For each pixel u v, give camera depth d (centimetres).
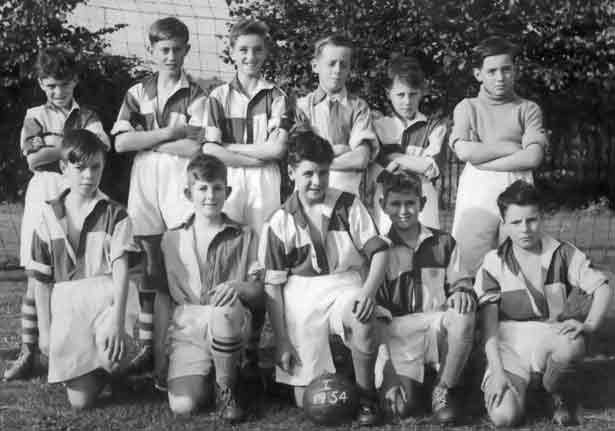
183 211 518
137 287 477
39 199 509
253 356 466
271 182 521
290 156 440
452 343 414
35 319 490
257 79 535
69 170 446
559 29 1009
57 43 859
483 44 518
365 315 405
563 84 1105
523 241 430
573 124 1202
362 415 411
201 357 432
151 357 473
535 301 433
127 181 904
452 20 838
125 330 443
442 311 444
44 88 523
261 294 437
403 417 425
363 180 582
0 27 825
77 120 522
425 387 465
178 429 402
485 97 524
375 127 558
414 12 838
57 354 424
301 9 891
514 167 503
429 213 539
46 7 820
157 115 534
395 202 445
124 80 921
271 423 414
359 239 444
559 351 412
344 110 537
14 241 1061
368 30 870
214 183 441
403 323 438
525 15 902
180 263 450
